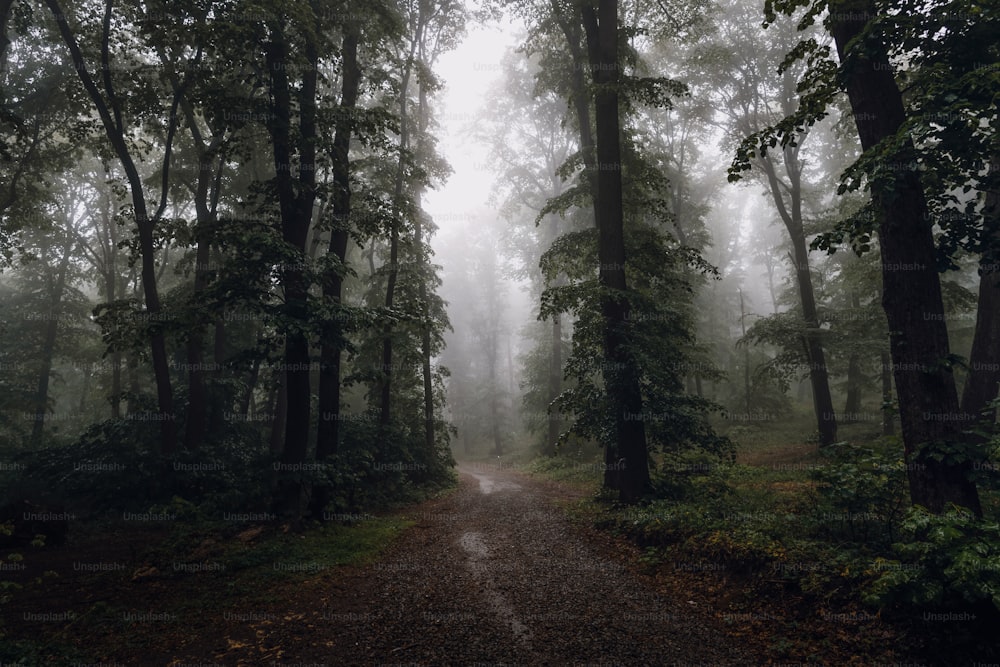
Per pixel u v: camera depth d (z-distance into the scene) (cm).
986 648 406
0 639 542
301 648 536
